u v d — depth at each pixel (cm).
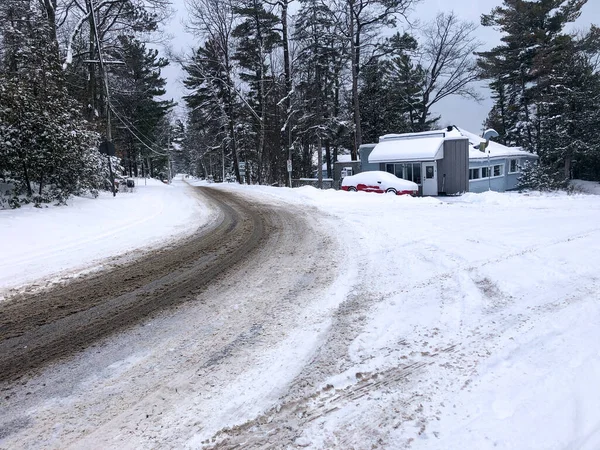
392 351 330
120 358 346
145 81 3381
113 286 554
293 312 429
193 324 412
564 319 362
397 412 253
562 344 318
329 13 2467
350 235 833
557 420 232
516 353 311
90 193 1545
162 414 266
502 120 4125
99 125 1795
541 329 346
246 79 3269
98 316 447
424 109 3550
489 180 2366
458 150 2062
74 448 236
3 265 668
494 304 408
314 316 415
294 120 2936
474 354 315
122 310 462
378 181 1878
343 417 252
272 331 385
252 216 1219
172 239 880
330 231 896
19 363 345
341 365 315
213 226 1051
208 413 265
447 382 280
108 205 1359
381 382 287
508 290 442
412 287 478
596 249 582
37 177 1188
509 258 564
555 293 425
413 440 227
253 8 2872
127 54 2500
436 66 3428
